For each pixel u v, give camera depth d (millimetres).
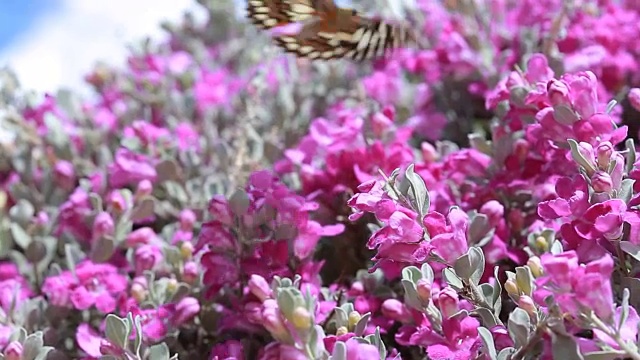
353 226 708
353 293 667
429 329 604
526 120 656
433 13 883
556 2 841
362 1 904
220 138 862
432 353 590
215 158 825
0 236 755
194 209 761
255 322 620
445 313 592
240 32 1089
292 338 576
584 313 554
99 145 866
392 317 637
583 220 594
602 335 558
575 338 560
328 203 705
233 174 776
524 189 668
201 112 902
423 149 711
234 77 986
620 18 802
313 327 576
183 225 729
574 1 819
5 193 842
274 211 655
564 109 615
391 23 707
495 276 605
